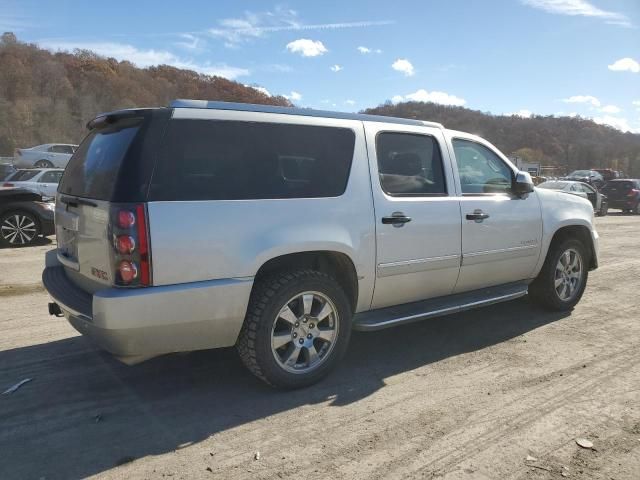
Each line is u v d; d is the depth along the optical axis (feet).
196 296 10.82
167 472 9.28
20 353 15.01
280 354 12.41
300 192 12.34
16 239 34.78
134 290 10.35
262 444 10.20
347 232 12.84
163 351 11.09
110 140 11.88
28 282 24.21
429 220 14.48
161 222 10.48
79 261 12.05
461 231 15.30
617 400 12.07
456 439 10.37
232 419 11.21
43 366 14.06
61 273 13.79
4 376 13.41
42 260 29.84
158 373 13.60
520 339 16.42
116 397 12.24
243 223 11.37
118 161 10.87
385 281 13.82
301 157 12.59
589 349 15.49
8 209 34.58
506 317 18.78
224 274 11.12
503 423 11.00
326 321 12.98
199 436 10.51
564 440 10.34
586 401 12.02
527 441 10.30
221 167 11.42
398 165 14.34
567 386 12.85
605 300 21.47
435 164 15.29
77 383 12.99
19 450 9.99
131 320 10.31
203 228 10.88
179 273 10.67
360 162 13.42
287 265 12.67
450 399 12.14
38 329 17.21
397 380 13.24
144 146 10.66
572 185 74.79
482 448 10.05
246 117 11.96
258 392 12.49
